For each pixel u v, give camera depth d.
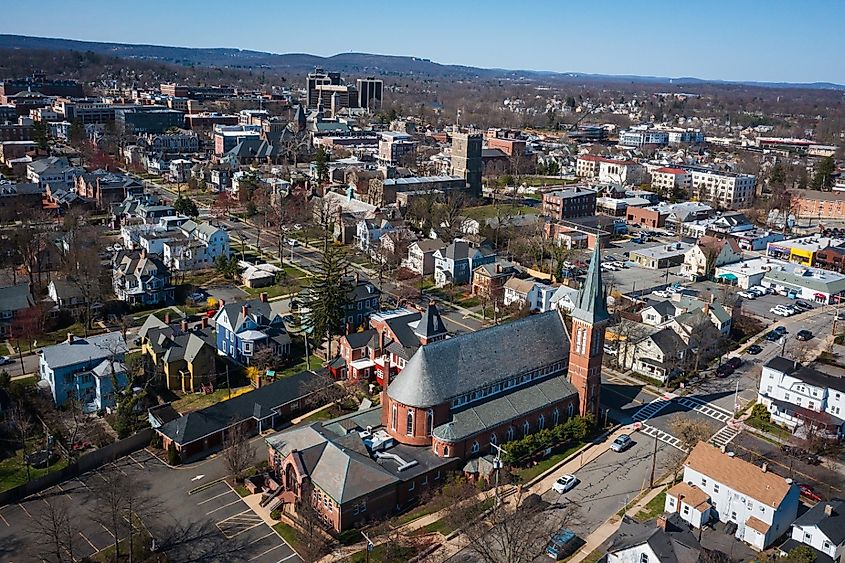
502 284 172.38
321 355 138.00
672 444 108.44
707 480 90.31
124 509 86.75
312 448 92.62
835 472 100.56
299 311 156.75
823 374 115.31
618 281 189.62
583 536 86.25
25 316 139.88
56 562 80.12
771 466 102.00
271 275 178.88
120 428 107.06
